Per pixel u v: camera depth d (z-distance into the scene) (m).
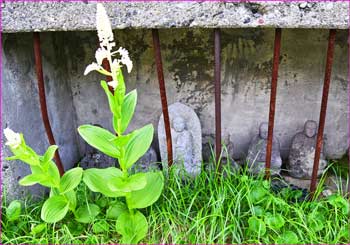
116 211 1.19
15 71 1.23
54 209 1.11
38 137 1.37
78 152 1.70
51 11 1.07
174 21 1.06
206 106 1.58
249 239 1.12
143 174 1.09
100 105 1.62
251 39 1.45
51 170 1.09
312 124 1.46
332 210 1.21
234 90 1.54
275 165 1.46
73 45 1.51
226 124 1.61
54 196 1.14
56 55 1.47
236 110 1.58
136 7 1.05
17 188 1.27
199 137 1.48
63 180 1.13
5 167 1.22
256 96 1.54
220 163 1.33
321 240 1.12
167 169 1.33
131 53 1.50
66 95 1.56
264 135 1.49
